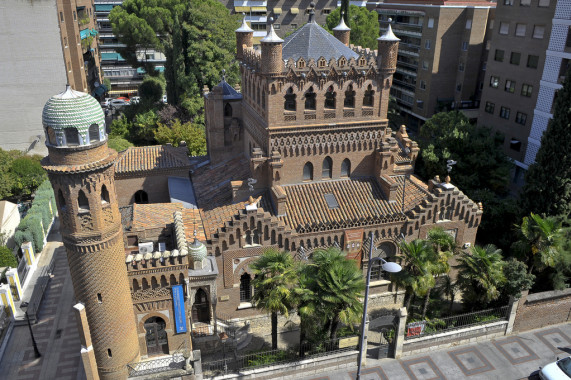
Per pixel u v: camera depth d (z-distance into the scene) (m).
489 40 79.69
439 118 62.97
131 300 28.62
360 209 36.44
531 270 36.81
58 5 65.12
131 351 29.09
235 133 44.47
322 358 30.78
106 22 132.88
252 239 33.47
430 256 30.05
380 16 100.38
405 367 31.67
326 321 30.42
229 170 43.06
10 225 46.75
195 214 37.41
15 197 58.75
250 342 33.84
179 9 90.81
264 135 36.53
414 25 87.19
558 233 34.25
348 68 35.12
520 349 33.53
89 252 25.36
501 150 55.44
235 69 77.94
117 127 74.88
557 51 55.59
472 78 82.00
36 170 57.31
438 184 37.38
